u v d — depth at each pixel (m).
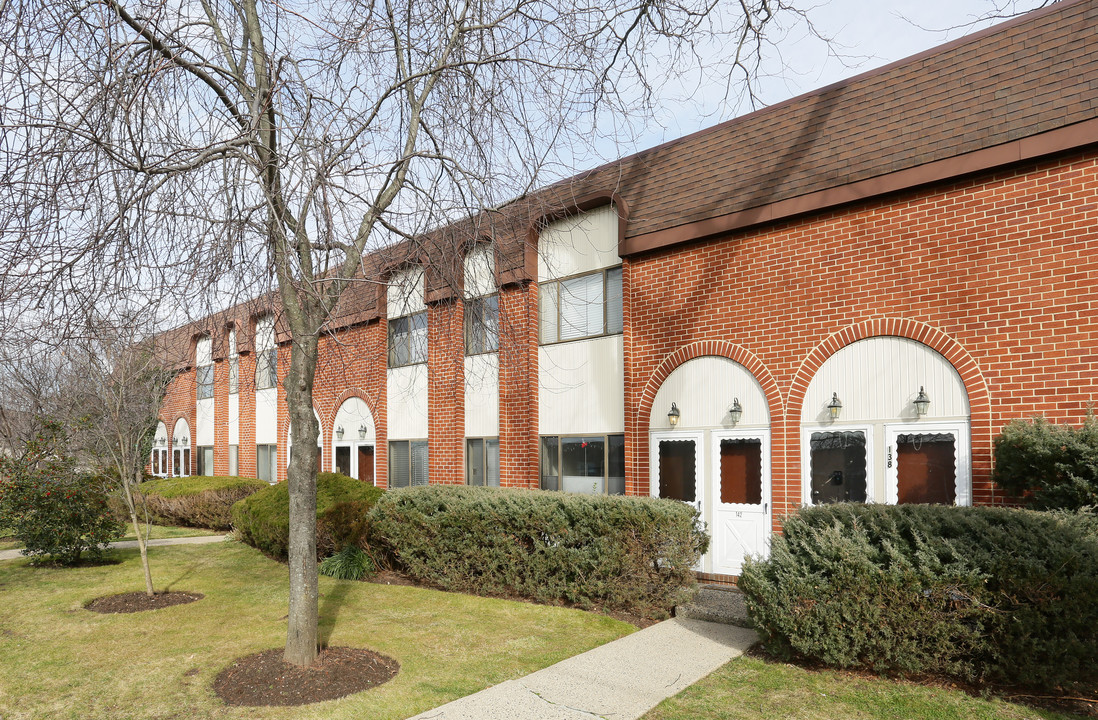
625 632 7.61
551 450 12.50
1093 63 7.24
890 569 5.69
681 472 10.52
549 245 12.70
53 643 7.16
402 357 16.36
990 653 5.41
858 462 8.74
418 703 5.44
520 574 9.03
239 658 6.52
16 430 11.67
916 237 8.45
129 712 5.25
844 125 9.11
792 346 9.43
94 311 5.64
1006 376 7.68
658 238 10.80
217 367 23.77
